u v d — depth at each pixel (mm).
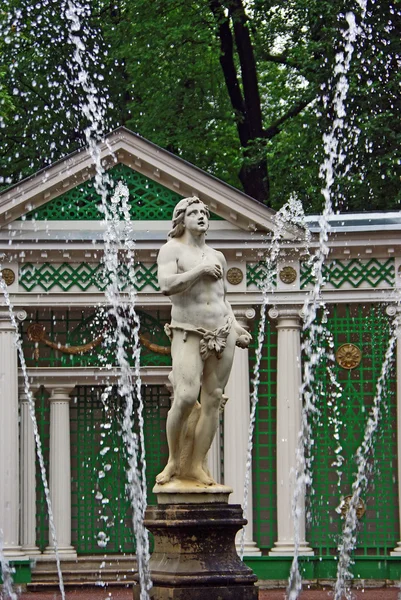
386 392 41938
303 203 51844
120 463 42781
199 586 22359
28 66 56062
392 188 49156
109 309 42031
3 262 41344
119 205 41812
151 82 55719
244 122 55719
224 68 55812
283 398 41406
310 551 41031
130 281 41594
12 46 56031
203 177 41500
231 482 41219
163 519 22891
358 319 42156
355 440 41875
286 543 40875
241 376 41500
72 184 41688
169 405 42781
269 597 37312
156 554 23188
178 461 23375
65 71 56375
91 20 56719
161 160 41531
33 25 56125
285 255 41688
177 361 23281
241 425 41312
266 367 42250
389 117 47750
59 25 56188
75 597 37094
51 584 39844
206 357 23297
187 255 23609
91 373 42094
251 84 55594
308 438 41781
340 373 42094
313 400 41938
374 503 41781
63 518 41656
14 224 41469
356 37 48344
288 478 41094
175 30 53656
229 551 22938
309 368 41938
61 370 42031
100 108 56812
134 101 56344
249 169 54469
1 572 40312
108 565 41969
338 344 42094
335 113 49000
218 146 57500
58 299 41406
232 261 41781
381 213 42438
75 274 41531
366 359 42031
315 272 41625
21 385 41969
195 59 55531
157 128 55594
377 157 48188
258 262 41812
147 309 42562
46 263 41531
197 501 22969
